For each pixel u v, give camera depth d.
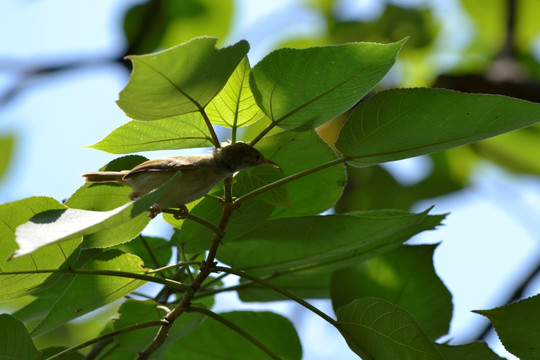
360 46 1.85
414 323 1.88
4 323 1.89
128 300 1.94
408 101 1.87
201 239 1.94
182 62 1.80
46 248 1.87
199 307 1.91
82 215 1.83
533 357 1.88
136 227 1.90
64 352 1.89
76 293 1.92
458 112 1.87
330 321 1.91
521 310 1.88
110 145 1.91
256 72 1.87
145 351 1.89
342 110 1.89
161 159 1.92
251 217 1.93
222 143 1.93
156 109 1.84
